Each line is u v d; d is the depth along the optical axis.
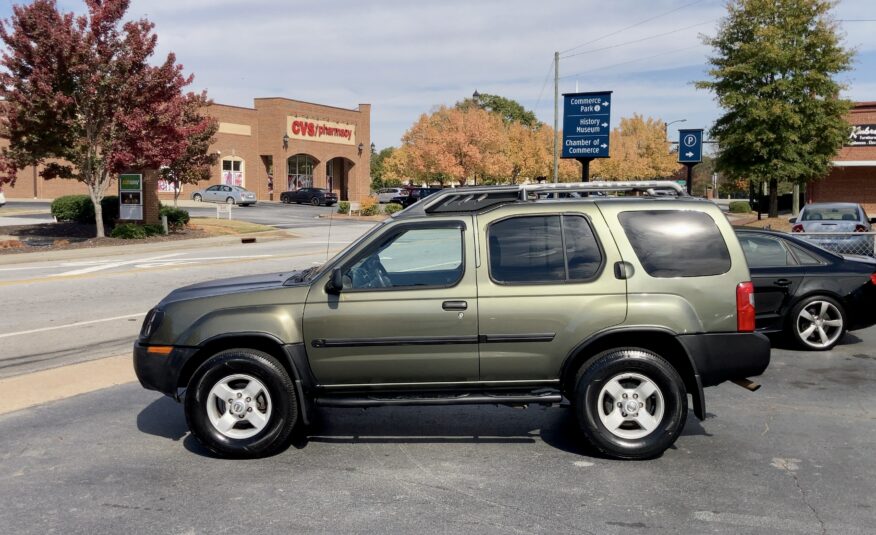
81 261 19.44
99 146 24.02
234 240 26.09
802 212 19.09
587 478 5.06
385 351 5.41
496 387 5.50
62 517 4.46
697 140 18.78
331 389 5.52
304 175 64.38
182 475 5.15
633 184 6.21
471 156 52.66
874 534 4.19
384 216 44.88
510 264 5.46
